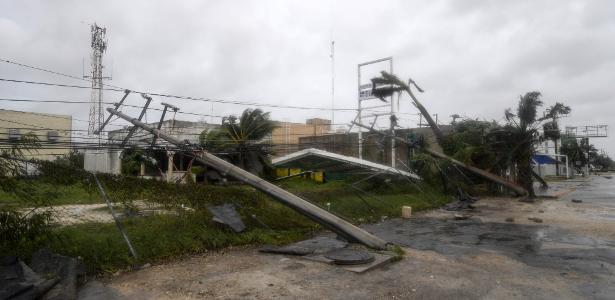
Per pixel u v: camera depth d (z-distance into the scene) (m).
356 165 23.19
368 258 9.17
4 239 7.28
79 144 12.16
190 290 7.26
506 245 11.67
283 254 9.99
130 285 7.50
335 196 18.56
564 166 74.81
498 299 6.84
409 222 16.84
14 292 6.08
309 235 12.93
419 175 28.73
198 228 10.81
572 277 8.20
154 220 10.72
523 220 17.19
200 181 26.19
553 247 11.30
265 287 7.44
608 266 9.10
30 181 8.04
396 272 8.55
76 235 9.16
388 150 33.00
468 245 11.70
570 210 20.59
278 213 13.66
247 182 12.53
